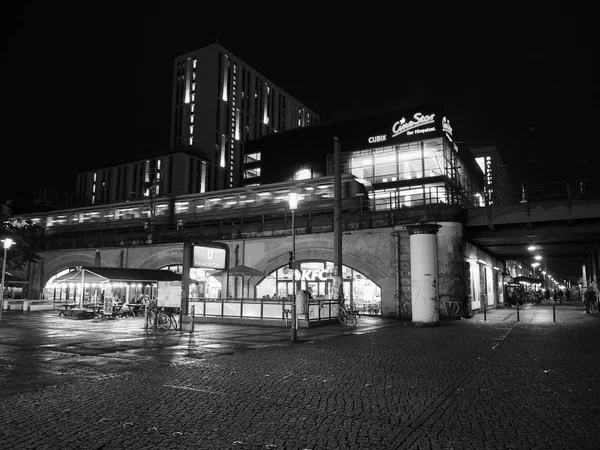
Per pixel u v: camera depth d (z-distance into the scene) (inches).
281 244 1326.3
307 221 1295.5
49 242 1766.7
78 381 354.9
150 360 464.4
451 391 323.0
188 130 4913.9
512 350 536.4
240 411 268.1
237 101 5137.8
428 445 212.7
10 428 232.8
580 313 1365.7
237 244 1389.0
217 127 4835.1
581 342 613.9
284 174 2731.3
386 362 450.0
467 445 212.8
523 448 209.3
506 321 1031.0
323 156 2600.9
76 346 574.6
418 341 636.1
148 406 277.4
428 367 420.2
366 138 2386.8
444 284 1152.2
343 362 450.3
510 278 2148.1
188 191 4279.0
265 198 1405.0
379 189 2167.8
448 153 2215.8
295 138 2736.2
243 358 477.4
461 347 566.6
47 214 1895.9
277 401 292.8
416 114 2262.6
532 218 1159.0
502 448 209.3
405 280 1171.3
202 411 267.1
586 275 2126.0
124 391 318.3
